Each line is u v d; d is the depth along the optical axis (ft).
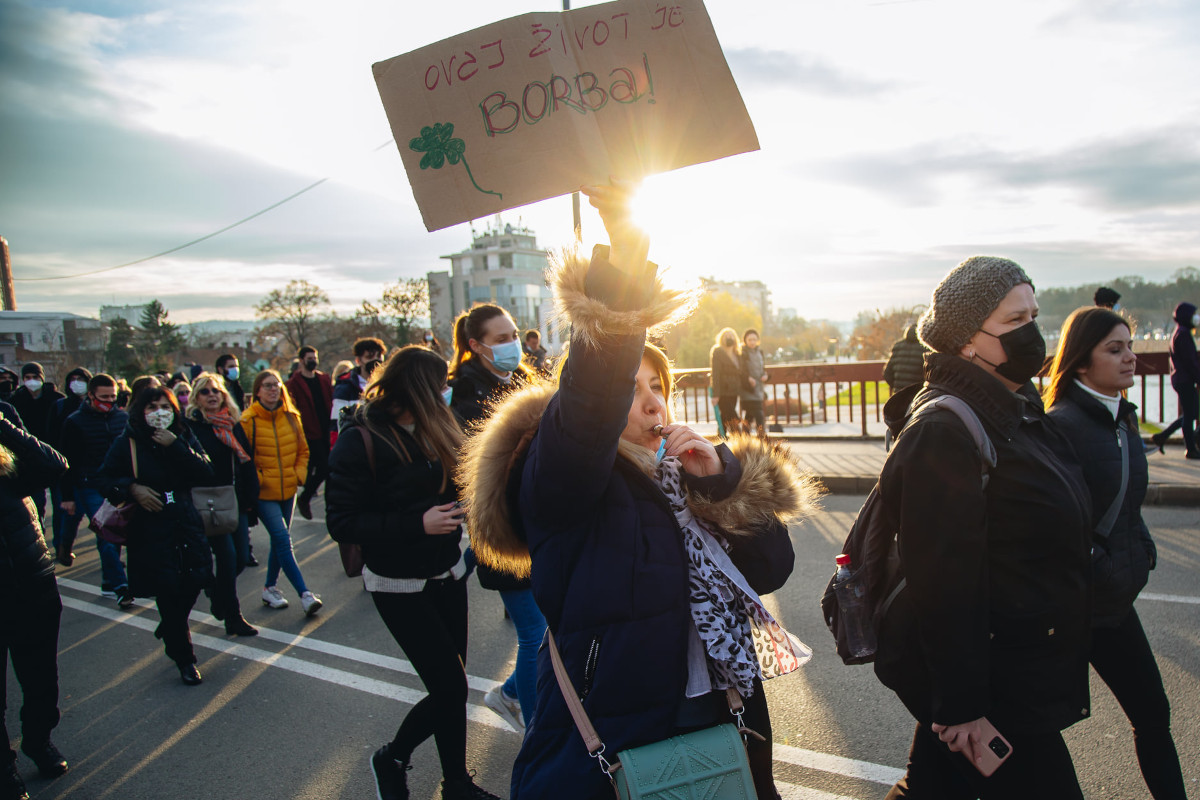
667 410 5.60
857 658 6.40
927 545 5.54
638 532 4.84
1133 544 7.52
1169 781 7.35
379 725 11.94
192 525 13.91
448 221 4.70
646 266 4.42
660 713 4.66
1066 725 5.70
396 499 8.84
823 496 25.73
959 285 5.95
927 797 6.50
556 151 4.56
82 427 20.70
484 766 10.52
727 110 4.51
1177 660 11.78
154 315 212.02
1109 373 7.70
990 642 5.62
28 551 10.48
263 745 11.46
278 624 16.84
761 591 5.55
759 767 5.22
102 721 12.60
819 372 39.78
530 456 5.03
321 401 28.66
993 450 5.63
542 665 5.17
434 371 9.20
